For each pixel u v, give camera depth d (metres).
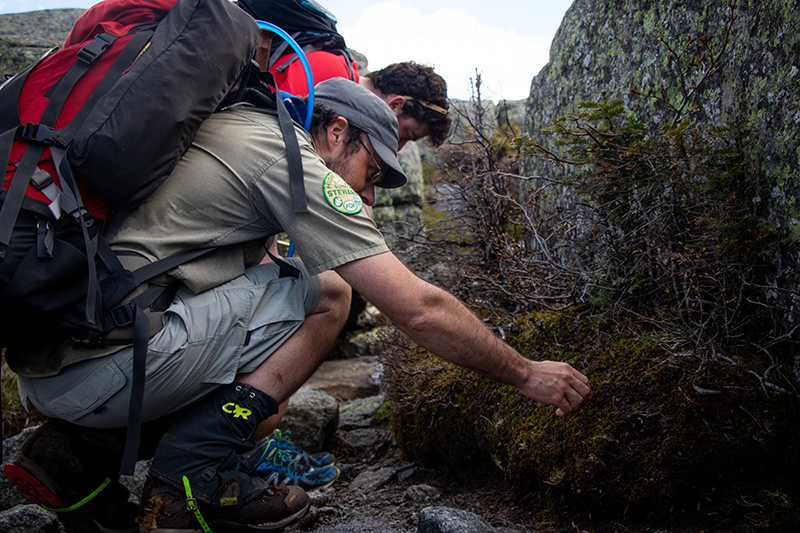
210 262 1.52
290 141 1.48
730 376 1.74
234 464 1.55
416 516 2.00
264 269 1.68
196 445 1.48
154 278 1.44
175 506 1.46
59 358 1.38
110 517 1.60
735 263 1.84
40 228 1.26
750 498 1.64
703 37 1.98
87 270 1.33
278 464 2.29
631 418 1.74
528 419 1.97
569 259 2.55
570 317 2.15
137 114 1.26
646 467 1.68
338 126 1.75
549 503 1.86
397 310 1.45
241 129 1.51
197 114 1.34
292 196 1.44
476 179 2.83
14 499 2.18
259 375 1.59
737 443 1.64
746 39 1.92
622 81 2.57
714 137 1.93
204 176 1.46
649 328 1.99
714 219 1.84
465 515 1.69
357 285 1.47
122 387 1.42
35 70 1.43
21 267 1.24
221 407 1.52
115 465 1.61
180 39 1.36
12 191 1.25
